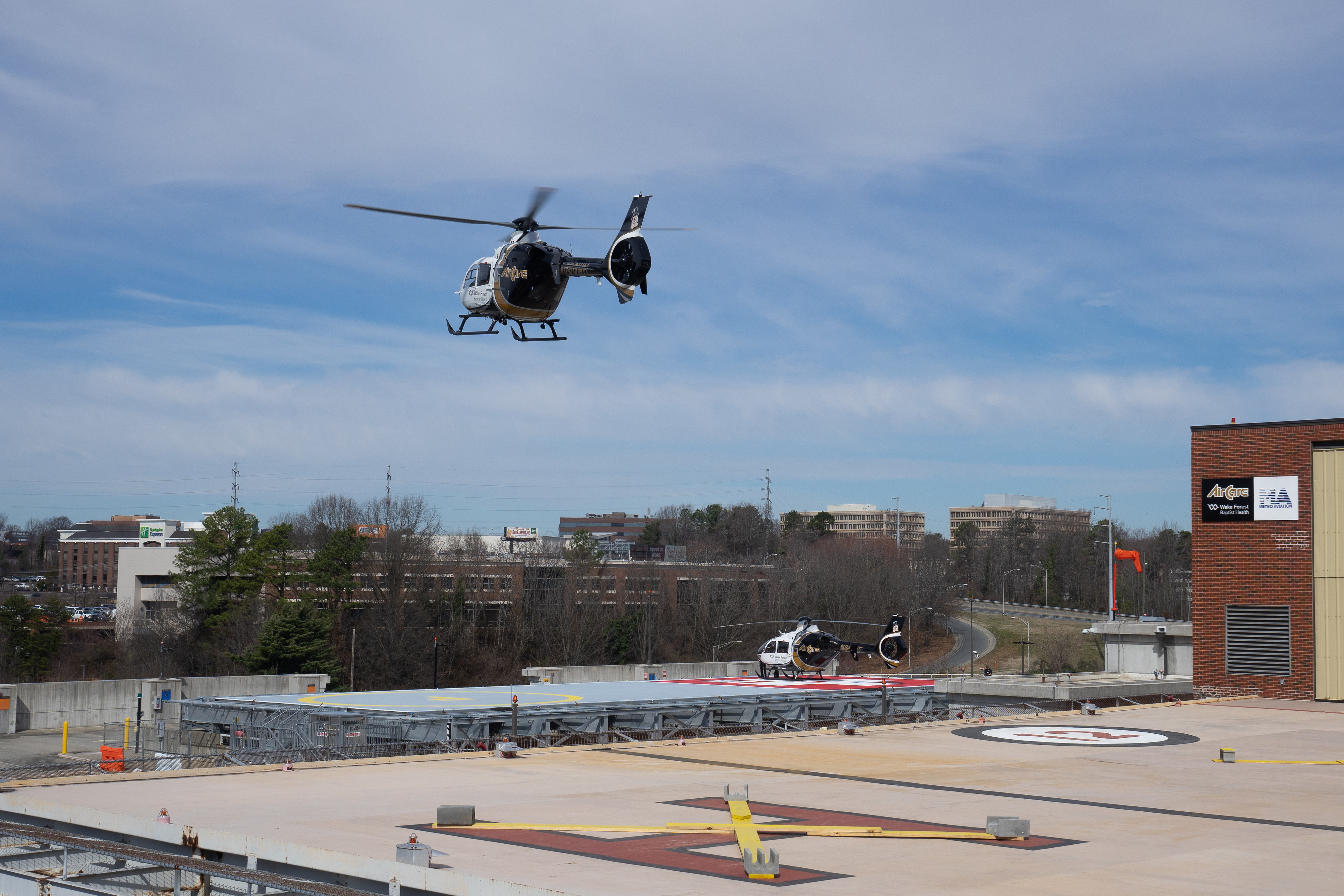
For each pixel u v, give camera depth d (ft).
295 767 66.54
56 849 46.03
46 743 119.55
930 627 485.15
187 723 99.04
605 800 55.16
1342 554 125.29
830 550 524.11
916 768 69.36
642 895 34.88
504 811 51.24
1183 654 175.83
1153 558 610.65
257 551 324.39
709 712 102.17
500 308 91.97
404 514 372.58
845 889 36.24
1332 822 50.67
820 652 137.49
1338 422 125.80
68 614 358.23
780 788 60.08
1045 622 523.29
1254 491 130.93
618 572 412.77
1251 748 81.35
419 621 351.87
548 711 92.17
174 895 39.96
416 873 35.88
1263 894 36.35
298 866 39.19
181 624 323.37
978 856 41.78
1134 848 43.96
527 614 377.30
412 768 67.72
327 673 257.14
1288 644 127.65
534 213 92.07
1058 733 92.27
